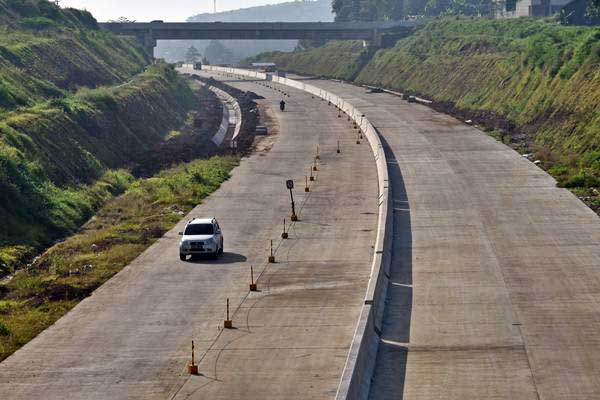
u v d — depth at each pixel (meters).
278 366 32.78
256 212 63.25
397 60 197.00
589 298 40.22
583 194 63.84
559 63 104.94
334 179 75.81
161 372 32.75
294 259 49.31
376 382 31.27
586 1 165.88
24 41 128.50
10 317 40.59
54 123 84.50
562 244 50.22
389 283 43.94
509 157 81.81
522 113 104.88
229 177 79.00
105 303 42.44
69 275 48.19
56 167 75.31
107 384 31.78
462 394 29.98
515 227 54.84
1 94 93.12
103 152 88.69
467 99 133.88
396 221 57.91
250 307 40.59
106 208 69.69
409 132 104.06
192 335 36.94
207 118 135.12
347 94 171.00
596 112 84.19
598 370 31.73
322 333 36.34
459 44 169.25
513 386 30.55
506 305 39.72
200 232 50.59
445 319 38.06
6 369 33.75
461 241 51.94
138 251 52.91
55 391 31.30
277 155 91.56
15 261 52.91
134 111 111.81
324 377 31.50
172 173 82.50
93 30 173.62
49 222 61.88
